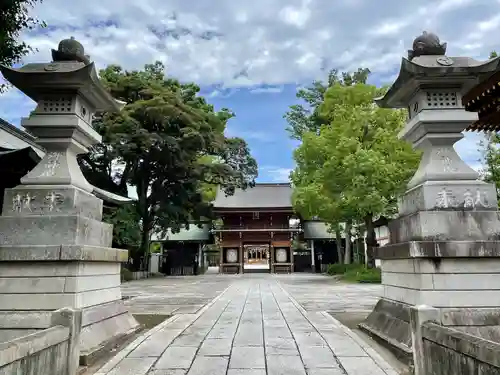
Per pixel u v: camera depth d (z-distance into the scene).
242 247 43.72
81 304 5.94
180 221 34.38
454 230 5.79
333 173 20.72
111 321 6.90
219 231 42.88
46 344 3.97
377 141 20.50
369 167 18.64
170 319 9.17
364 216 21.80
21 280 5.79
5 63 9.49
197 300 14.05
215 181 35.12
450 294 5.52
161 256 42.09
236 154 35.94
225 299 13.94
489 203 5.96
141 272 31.72
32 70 6.44
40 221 6.08
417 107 6.68
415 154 19.03
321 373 4.79
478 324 5.36
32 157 10.21
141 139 25.20
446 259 5.62
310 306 11.98
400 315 6.18
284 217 44.38
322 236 42.25
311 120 33.06
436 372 4.06
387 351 5.97
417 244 5.58
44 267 5.82
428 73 6.18
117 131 24.92
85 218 6.38
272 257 43.16
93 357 5.42
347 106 22.50
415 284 5.79
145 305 12.44
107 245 7.38
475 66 6.11
